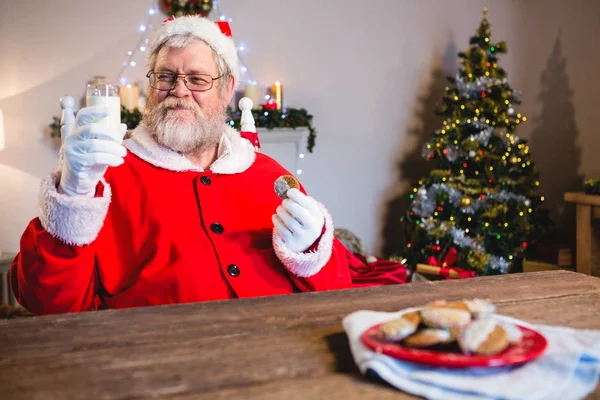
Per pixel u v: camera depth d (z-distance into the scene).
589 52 4.54
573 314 1.17
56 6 3.90
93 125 1.38
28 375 0.87
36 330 1.05
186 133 1.79
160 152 1.81
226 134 1.97
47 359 0.93
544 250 4.45
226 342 1.00
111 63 4.04
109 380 0.85
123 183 1.75
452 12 4.90
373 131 4.76
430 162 4.95
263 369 0.90
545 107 4.88
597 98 4.50
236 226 1.77
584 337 0.97
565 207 4.75
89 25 3.98
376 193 4.82
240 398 0.80
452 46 4.93
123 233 1.71
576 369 0.89
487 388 0.81
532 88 4.96
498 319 1.02
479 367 0.87
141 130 1.87
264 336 1.03
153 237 1.70
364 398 0.81
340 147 4.67
